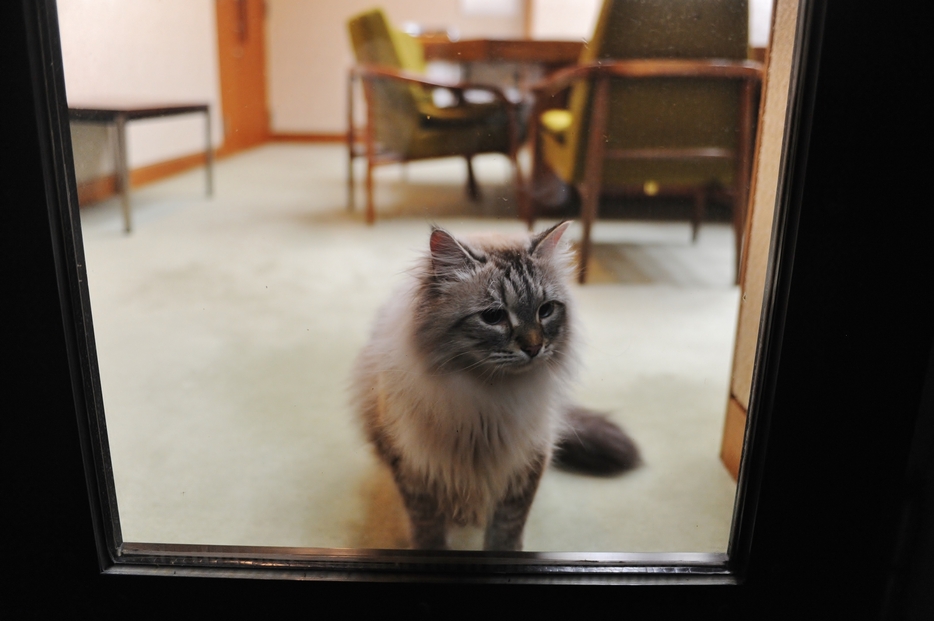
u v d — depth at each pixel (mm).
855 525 876
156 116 3176
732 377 1442
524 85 3188
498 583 915
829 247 788
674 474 1456
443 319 1140
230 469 1454
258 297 2449
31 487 849
